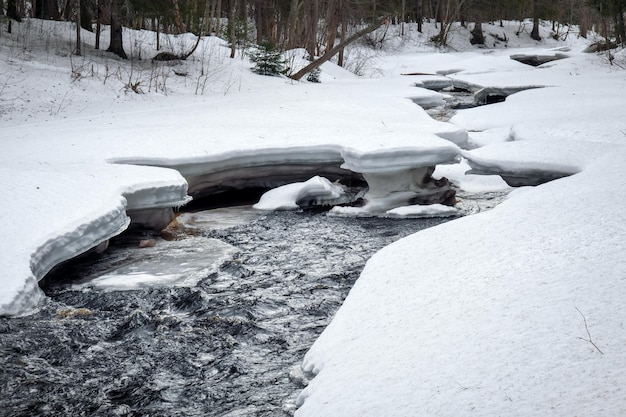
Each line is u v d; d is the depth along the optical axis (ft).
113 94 66.49
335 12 120.98
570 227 23.98
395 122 54.03
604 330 15.53
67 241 27.55
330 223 38.14
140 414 18.25
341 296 26.99
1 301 23.52
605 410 12.26
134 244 34.12
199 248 33.58
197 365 21.01
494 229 25.62
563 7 228.22
